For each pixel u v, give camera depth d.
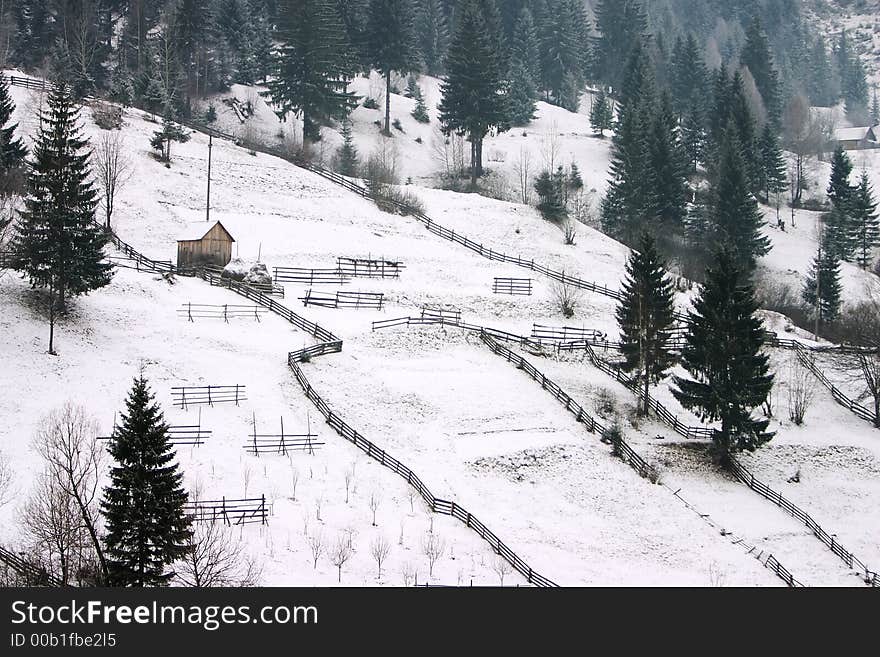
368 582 39.28
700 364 63.00
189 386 55.38
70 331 58.12
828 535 55.00
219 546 38.38
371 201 102.25
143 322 62.31
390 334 67.75
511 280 84.69
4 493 40.09
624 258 101.62
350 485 48.28
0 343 54.47
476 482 51.88
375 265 81.75
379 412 57.00
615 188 113.75
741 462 62.16
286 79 117.56
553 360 70.19
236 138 113.94
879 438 69.38
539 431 58.53
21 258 57.78
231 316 66.25
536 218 106.12
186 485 44.72
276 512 44.12
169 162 96.94
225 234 76.00
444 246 93.06
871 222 119.44
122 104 112.69
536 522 49.59
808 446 65.62
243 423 52.38
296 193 99.06
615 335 78.00
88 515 35.44
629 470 57.00
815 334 90.56
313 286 75.88
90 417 49.34
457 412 58.69
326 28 117.31
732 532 53.25
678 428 64.50
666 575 46.62
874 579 50.69
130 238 79.50
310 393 56.69
